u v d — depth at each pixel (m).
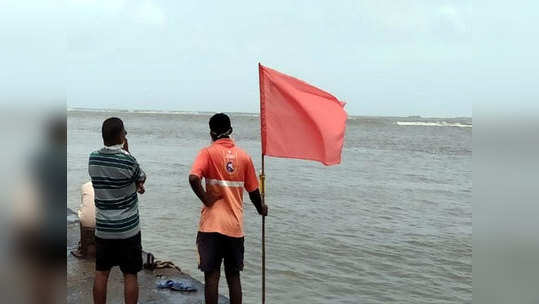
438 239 11.41
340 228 12.28
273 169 25.16
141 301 5.54
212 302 4.70
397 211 14.70
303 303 7.45
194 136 51.56
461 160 31.50
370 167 26.91
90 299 5.53
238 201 4.83
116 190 4.50
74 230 8.29
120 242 4.54
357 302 7.52
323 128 5.02
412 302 7.61
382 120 120.12
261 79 5.15
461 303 7.55
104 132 4.53
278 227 12.27
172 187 17.92
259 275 8.70
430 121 118.50
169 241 10.62
